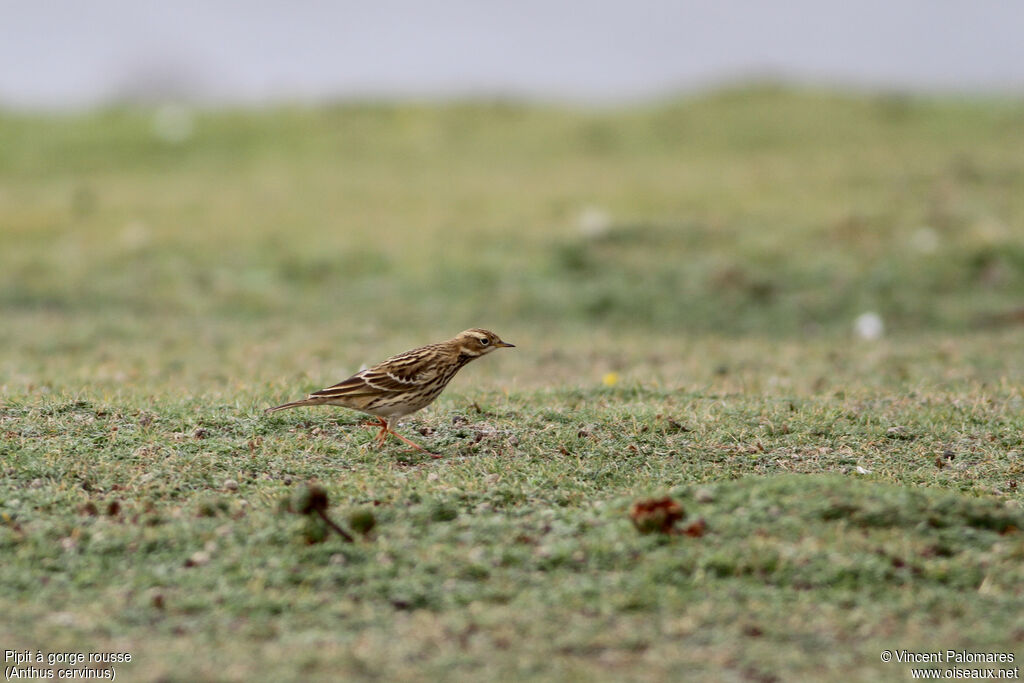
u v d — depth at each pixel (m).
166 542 8.91
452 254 24.73
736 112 36.50
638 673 7.18
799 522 9.09
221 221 27.42
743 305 21.95
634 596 8.20
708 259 23.80
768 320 21.42
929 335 20.12
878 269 22.88
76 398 12.32
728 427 11.88
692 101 37.88
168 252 25.14
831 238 24.73
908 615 8.05
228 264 24.58
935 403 13.15
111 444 10.95
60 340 19.14
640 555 8.73
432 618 7.94
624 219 26.28
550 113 37.47
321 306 22.64
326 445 11.17
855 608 8.12
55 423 11.40
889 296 21.94
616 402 13.33
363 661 7.26
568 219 26.83
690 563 8.59
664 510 9.04
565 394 13.65
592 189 29.45
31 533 9.03
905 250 23.72
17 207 28.42
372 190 30.39
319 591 8.30
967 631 7.84
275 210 28.48
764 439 11.59
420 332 20.84
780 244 24.39
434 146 34.81
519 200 28.66
